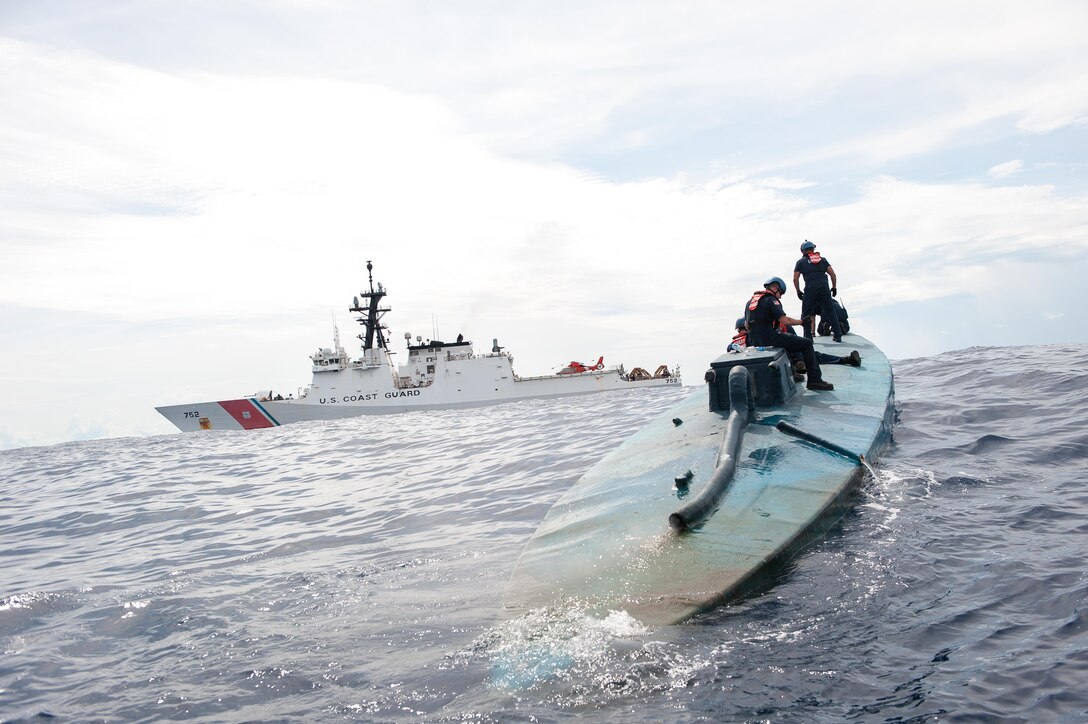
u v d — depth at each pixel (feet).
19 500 55.83
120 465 78.28
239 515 38.96
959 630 14.43
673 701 12.42
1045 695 12.03
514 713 12.49
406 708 13.23
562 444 53.11
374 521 32.86
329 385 151.43
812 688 12.62
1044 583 16.15
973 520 20.79
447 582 20.81
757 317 33.12
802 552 18.81
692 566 17.44
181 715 14.07
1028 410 36.29
